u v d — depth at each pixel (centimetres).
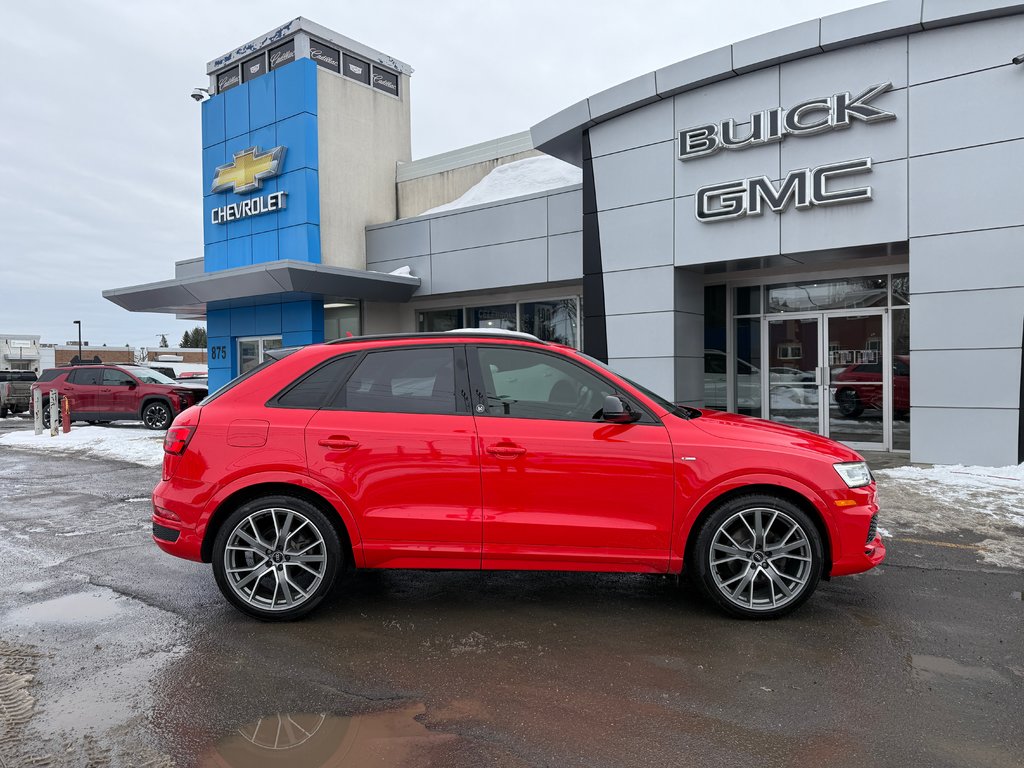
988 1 875
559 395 438
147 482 950
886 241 964
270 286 1488
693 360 1202
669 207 1143
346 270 1461
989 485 806
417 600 465
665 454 418
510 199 1443
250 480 418
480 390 437
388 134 1841
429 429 423
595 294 1227
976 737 289
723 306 1264
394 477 419
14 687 337
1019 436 896
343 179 1716
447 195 1770
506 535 418
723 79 1080
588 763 272
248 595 424
